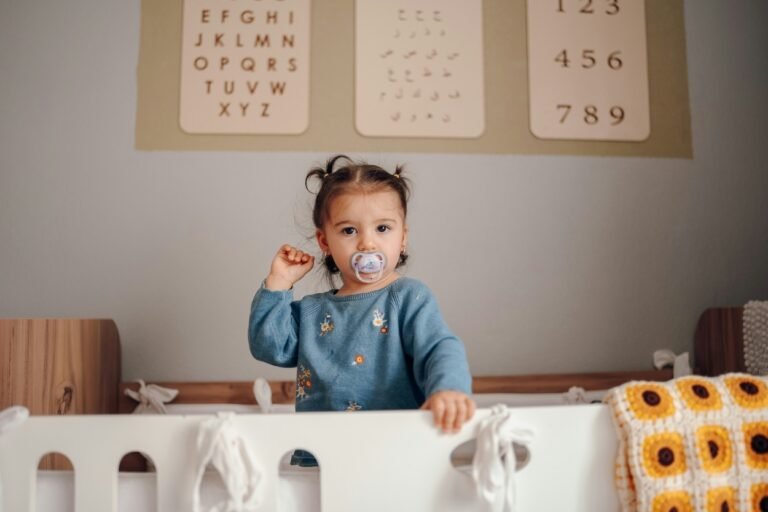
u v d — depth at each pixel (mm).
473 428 831
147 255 1610
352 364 1060
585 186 1686
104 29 1647
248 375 1596
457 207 1655
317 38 1660
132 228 1613
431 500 824
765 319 1379
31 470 832
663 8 1737
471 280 1646
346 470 824
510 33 1694
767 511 865
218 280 1614
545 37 1695
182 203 1622
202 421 823
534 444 848
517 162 1674
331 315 1116
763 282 1705
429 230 1646
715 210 1711
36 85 1626
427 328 1027
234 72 1642
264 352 1129
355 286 1132
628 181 1697
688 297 1688
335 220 1091
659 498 831
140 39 1645
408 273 1632
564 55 1697
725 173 1721
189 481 823
